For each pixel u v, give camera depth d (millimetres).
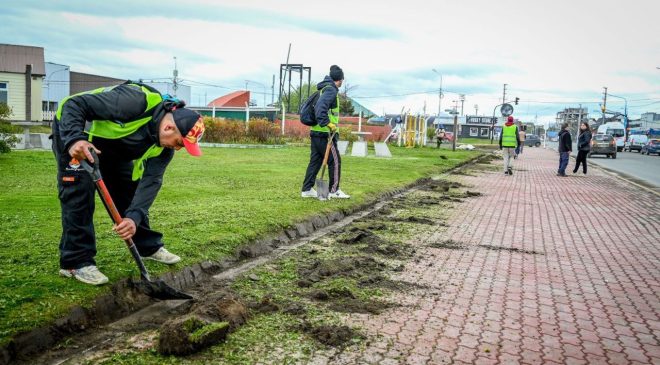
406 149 31344
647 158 39312
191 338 3322
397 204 10008
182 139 3963
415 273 5453
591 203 11719
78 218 3979
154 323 3812
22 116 32188
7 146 13992
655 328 4242
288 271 5195
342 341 3658
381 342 3689
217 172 12500
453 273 5547
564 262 6273
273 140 26047
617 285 5402
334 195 9305
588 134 20203
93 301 3777
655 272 5953
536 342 3852
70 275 4059
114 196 4488
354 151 22453
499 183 15438
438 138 36000
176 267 4664
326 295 4480
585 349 3768
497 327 4102
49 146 18422
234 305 3969
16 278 3971
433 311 4379
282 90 54250
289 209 7602
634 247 7219
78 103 3701
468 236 7480
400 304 4496
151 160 4152
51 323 3418
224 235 5781
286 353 3424
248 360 3299
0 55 32031
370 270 5426
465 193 12438
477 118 100188
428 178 15141
